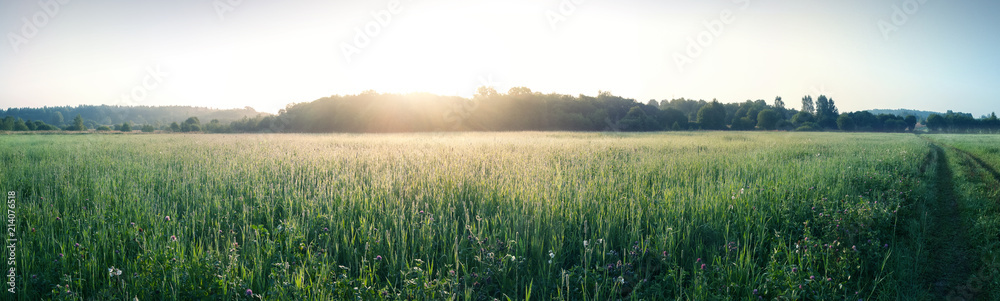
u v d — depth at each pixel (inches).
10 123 3363.7
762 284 169.0
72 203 273.7
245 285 154.0
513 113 3358.8
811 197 311.3
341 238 214.7
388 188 314.8
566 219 245.9
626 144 940.6
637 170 439.8
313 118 3307.1
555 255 193.3
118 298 151.5
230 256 169.8
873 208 264.2
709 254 206.4
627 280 182.2
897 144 1072.8
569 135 1697.8
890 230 259.4
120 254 185.0
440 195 294.2
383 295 157.6
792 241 229.8
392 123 3100.4
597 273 180.7
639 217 238.5
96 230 210.1
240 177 383.6
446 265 180.4
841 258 185.0
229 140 1093.1
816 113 4847.4
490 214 258.1
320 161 520.4
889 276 191.6
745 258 199.3
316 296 149.6
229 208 261.6
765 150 769.6
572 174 407.5
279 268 170.7
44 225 218.8
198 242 211.5
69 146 742.5
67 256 175.2
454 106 3302.2
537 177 362.3
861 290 171.9
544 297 167.0
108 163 477.7
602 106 3924.7
